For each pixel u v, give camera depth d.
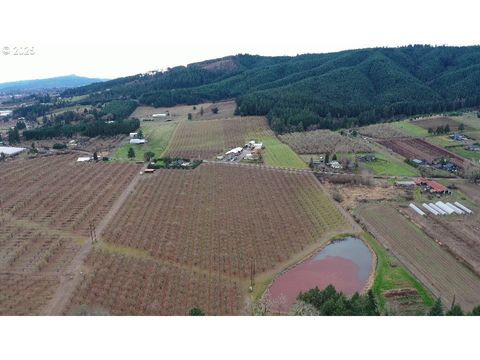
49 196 107.19
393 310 59.56
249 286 68.19
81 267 70.75
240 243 81.62
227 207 99.25
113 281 66.75
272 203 102.19
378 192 111.12
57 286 64.69
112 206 99.94
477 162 133.75
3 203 101.88
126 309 59.50
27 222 90.56
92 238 81.12
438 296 65.38
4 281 66.31
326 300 55.09
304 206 100.69
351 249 81.56
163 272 70.19
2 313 56.88
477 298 65.12
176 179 120.62
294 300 64.19
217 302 62.78
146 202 102.25
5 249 77.81
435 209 97.94
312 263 76.19
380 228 89.75
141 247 78.94
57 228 87.38
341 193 110.75
